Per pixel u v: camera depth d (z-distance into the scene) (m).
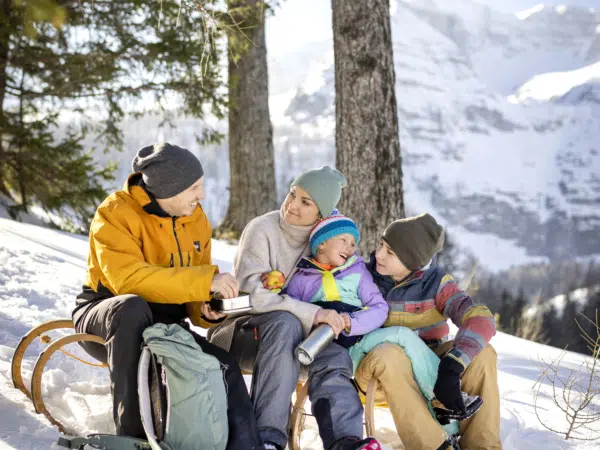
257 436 2.17
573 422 3.04
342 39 6.33
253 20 9.42
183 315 2.66
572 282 52.75
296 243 2.81
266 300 2.51
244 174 11.70
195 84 10.63
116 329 2.18
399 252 2.74
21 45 10.09
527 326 8.38
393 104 6.38
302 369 2.71
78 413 2.58
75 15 9.55
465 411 2.37
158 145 2.50
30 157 10.41
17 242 6.19
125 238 2.38
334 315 2.49
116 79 10.56
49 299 4.34
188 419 2.04
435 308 2.77
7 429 2.31
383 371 2.44
